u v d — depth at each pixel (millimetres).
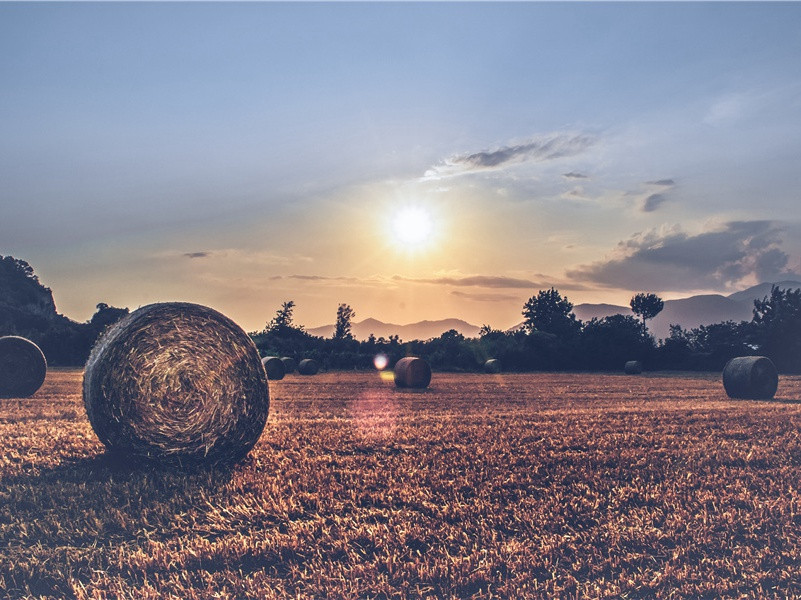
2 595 6676
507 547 7980
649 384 41188
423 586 7078
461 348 69062
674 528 8867
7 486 10336
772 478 11812
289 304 78750
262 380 13352
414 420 19031
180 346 12828
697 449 14453
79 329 71312
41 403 22438
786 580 7352
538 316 109500
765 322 71188
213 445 12727
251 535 8359
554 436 16125
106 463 12375
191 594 6602
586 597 6812
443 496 10148
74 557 7516
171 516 9062
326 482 10836
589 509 9703
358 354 66125
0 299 103875
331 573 7230
